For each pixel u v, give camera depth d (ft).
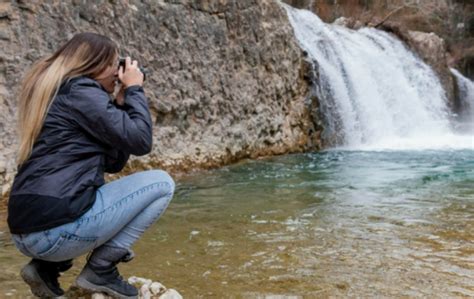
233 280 10.18
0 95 17.15
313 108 33.17
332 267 10.94
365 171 24.18
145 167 21.99
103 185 7.94
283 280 10.18
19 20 17.85
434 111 46.09
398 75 43.47
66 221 7.35
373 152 31.58
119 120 7.43
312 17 40.14
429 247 12.33
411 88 43.96
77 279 8.39
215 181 21.66
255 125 28.73
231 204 17.22
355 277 10.34
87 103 7.38
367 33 45.93
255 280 10.18
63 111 7.42
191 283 10.01
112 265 8.41
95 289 8.41
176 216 15.55
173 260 11.41
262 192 19.29
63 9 19.40
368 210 16.22
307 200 17.83
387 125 39.58
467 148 33.78
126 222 8.04
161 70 23.26
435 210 16.17
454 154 30.50
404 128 41.45
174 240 12.98
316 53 35.73
